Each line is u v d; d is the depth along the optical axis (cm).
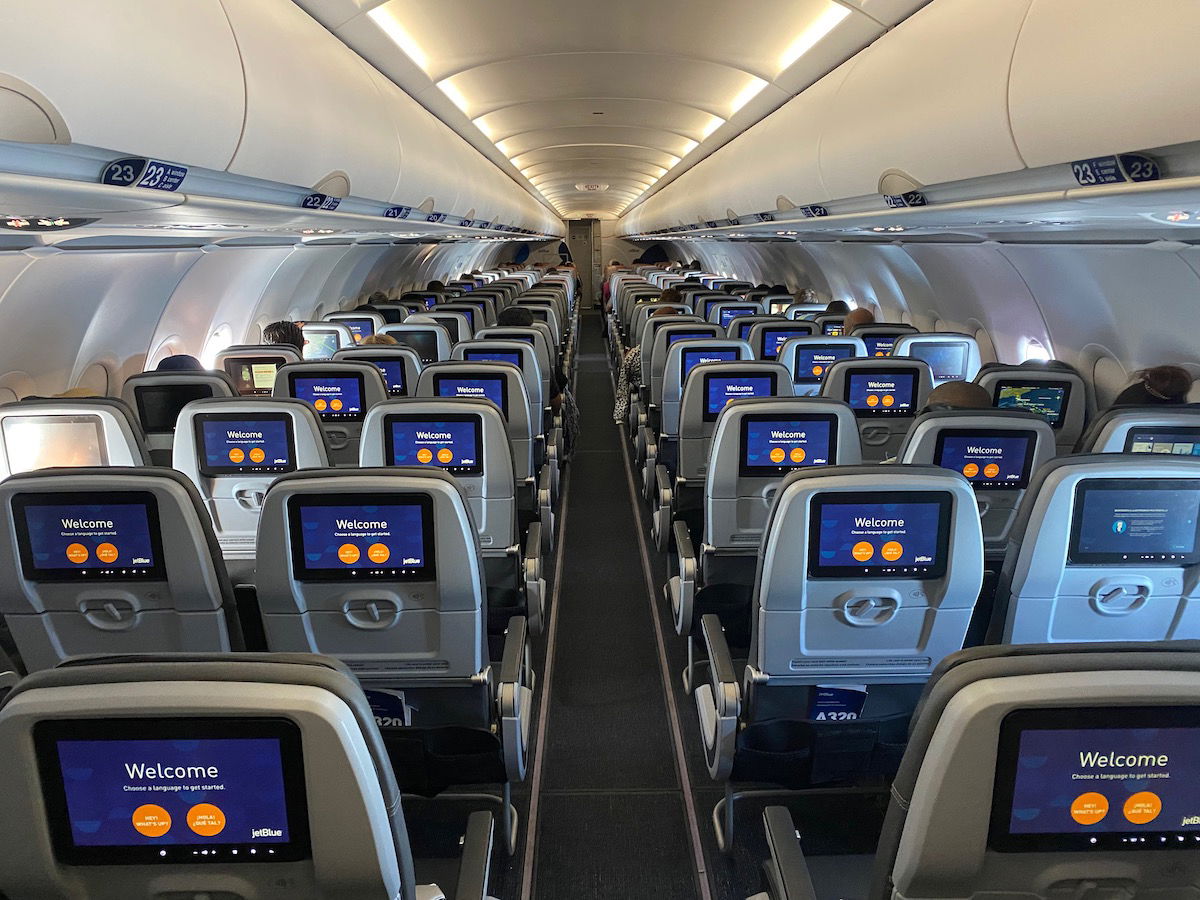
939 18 338
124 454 364
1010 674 116
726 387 470
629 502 724
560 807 326
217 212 346
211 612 252
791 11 493
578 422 1035
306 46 362
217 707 115
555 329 1061
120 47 204
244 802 121
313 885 128
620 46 580
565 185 1938
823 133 467
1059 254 521
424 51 564
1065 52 231
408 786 279
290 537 229
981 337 786
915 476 220
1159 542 236
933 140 324
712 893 281
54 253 427
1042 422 323
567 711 396
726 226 955
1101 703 113
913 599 235
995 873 124
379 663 251
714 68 636
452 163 705
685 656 450
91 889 126
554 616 502
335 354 597
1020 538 240
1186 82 187
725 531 371
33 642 258
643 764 353
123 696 114
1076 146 242
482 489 369
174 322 687
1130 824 121
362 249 1052
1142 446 332
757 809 319
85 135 201
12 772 117
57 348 536
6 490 232
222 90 263
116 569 244
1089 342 595
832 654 246
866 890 220
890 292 988
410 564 233
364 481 223
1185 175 221
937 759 117
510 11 499
